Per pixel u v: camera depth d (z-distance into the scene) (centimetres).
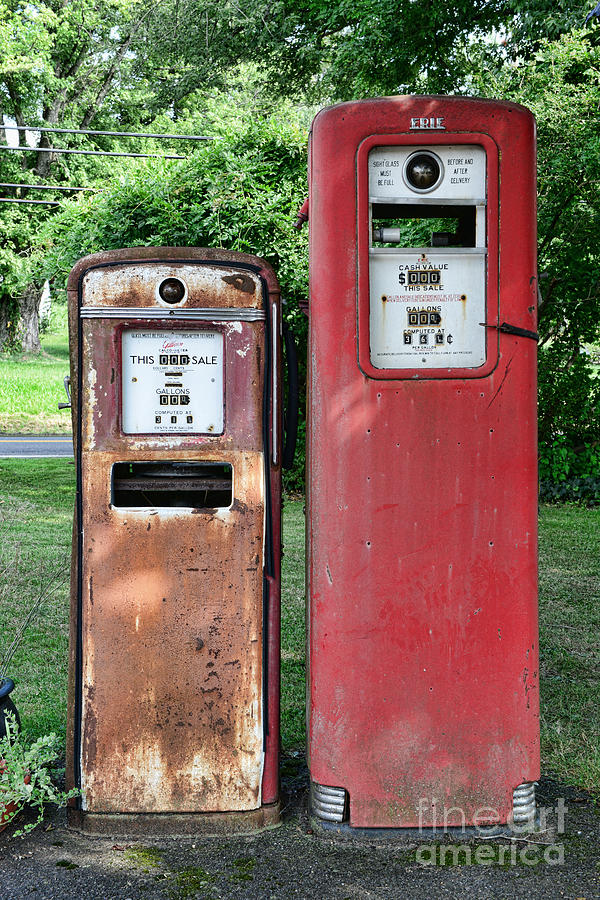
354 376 297
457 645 299
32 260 1692
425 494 298
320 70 1870
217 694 302
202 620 302
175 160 975
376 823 299
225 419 305
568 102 964
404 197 299
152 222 922
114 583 301
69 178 3130
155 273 301
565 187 995
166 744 302
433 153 298
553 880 272
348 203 296
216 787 302
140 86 3170
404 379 297
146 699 301
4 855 288
